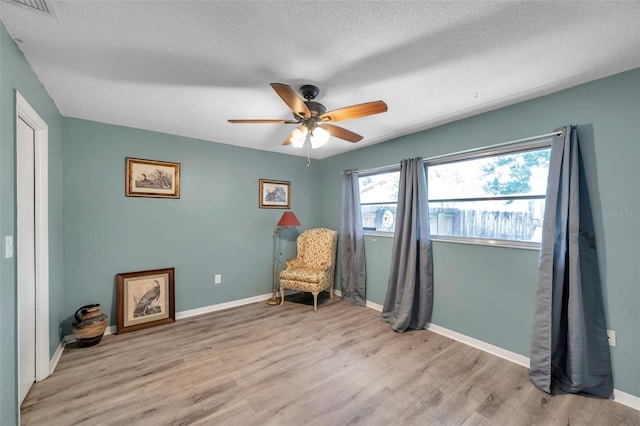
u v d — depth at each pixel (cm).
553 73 184
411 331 293
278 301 390
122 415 167
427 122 279
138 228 303
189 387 194
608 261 187
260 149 398
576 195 193
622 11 127
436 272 293
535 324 208
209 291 353
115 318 288
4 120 138
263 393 188
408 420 165
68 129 264
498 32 143
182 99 225
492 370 219
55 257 234
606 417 169
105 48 157
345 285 397
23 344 179
